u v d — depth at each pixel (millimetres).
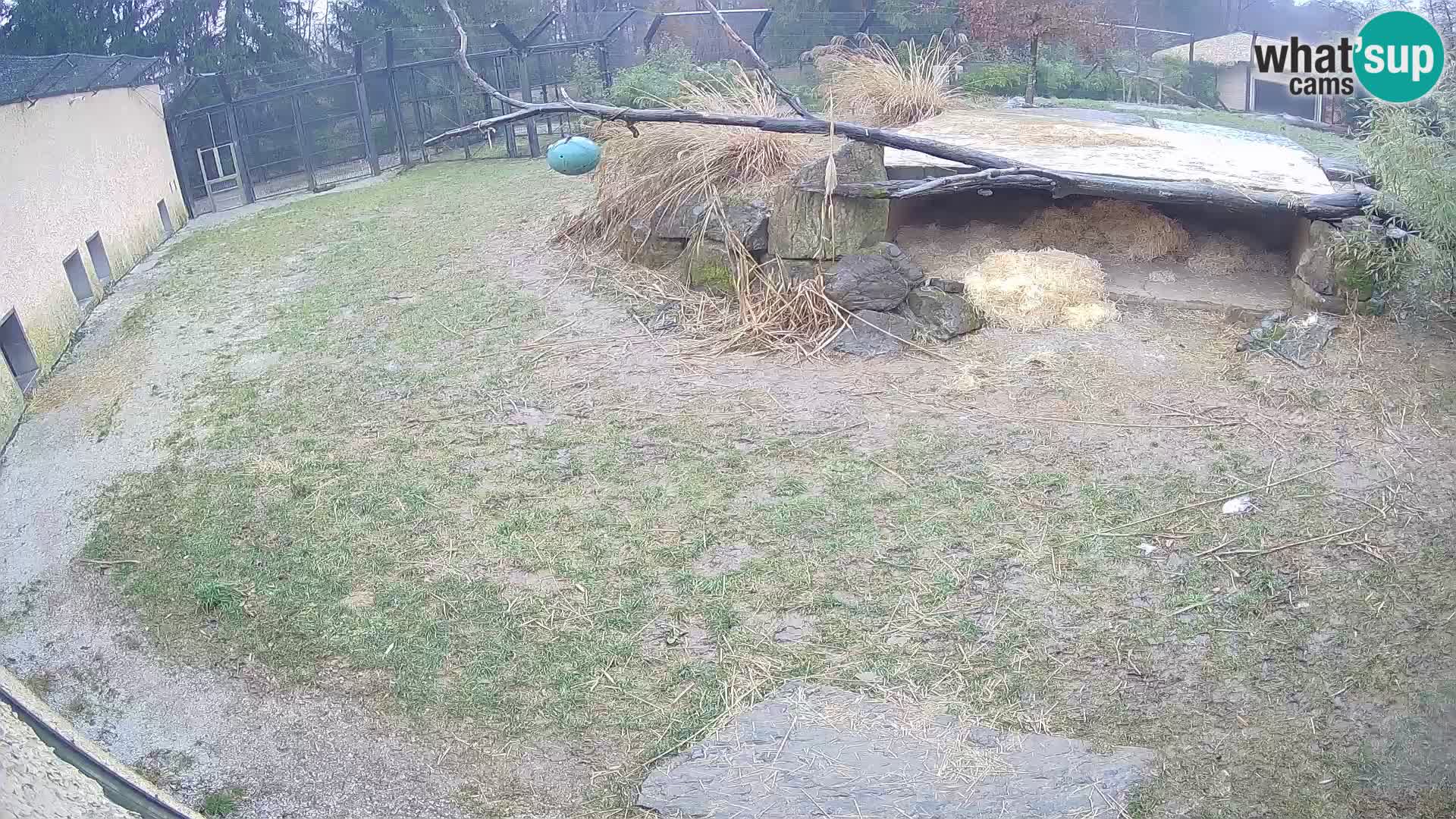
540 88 19391
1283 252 7719
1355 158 10078
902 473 5566
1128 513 5090
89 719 4426
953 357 6723
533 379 7070
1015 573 4750
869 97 10094
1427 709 3875
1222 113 15461
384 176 16062
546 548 5211
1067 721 3959
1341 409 5781
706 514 5363
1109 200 8203
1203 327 6816
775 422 6191
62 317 9125
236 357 8164
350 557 5305
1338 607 4379
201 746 4227
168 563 5469
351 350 7941
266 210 14195
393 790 3920
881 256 7172
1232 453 5477
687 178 8312
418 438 6453
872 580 4777
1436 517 4848
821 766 3809
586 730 4094
